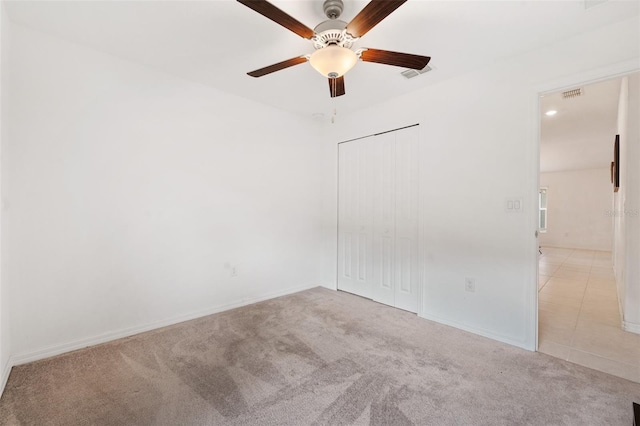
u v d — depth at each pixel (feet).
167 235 8.73
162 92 8.54
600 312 9.87
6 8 5.83
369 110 11.27
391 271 10.66
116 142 7.78
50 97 6.84
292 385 5.77
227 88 9.67
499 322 7.83
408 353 7.05
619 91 10.68
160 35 6.74
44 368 6.38
